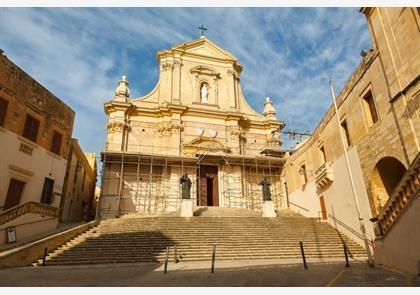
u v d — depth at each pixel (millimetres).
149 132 29141
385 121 14188
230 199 27609
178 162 27641
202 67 32781
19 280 8898
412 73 12438
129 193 25797
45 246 13359
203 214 22000
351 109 17547
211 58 33969
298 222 19703
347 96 18016
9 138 16562
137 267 11656
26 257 12203
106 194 25125
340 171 18797
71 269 11219
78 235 15891
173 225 17688
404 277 9406
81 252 13656
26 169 17516
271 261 13164
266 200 21516
